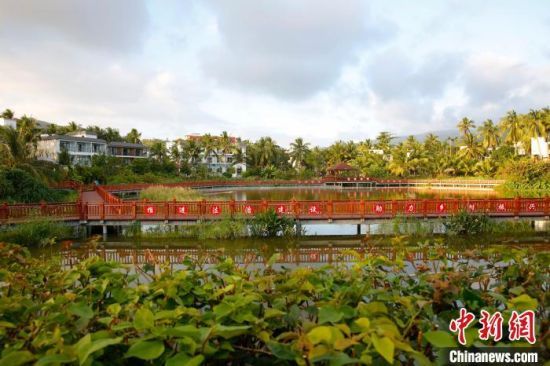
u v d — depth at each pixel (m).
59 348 1.83
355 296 2.80
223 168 74.62
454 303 2.86
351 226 17.94
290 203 15.56
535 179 36.88
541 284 3.18
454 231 14.82
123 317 2.62
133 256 11.15
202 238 14.45
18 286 3.18
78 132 58.72
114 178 41.31
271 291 2.97
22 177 21.58
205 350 1.90
